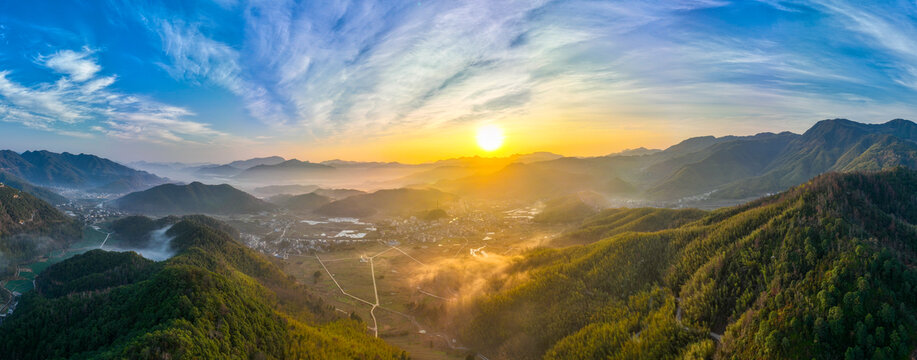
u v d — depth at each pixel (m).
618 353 145.88
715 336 140.50
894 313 112.12
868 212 166.75
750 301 142.12
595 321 173.88
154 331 124.00
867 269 125.06
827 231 147.38
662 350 139.50
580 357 154.50
